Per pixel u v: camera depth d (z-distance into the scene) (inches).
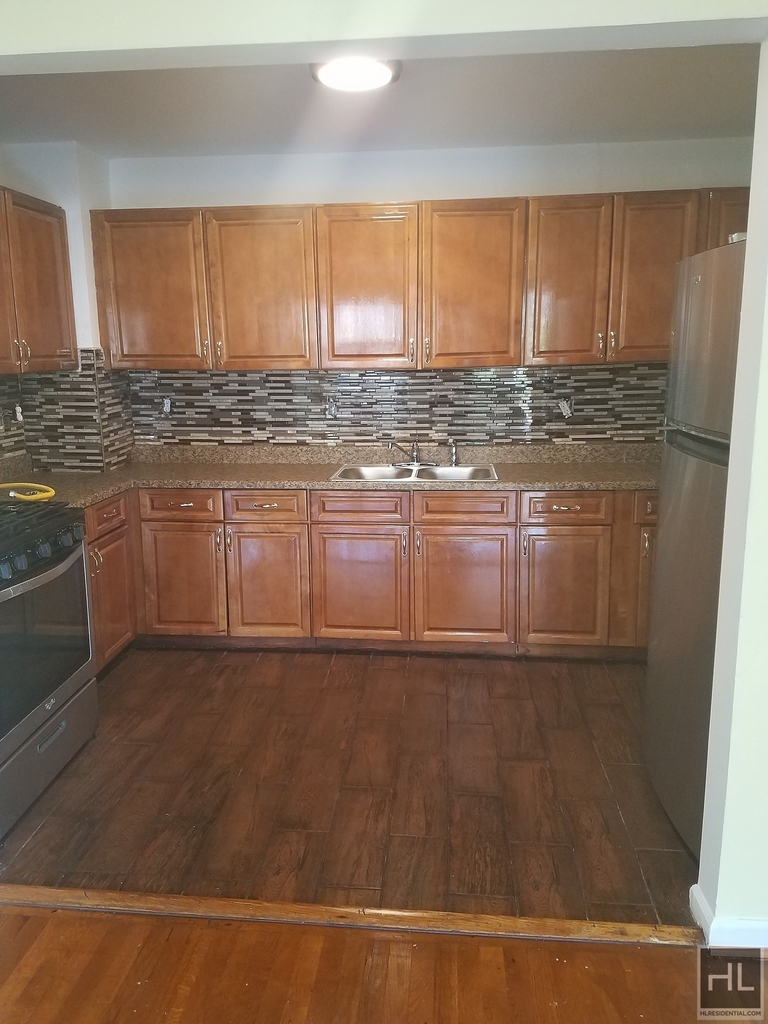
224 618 147.3
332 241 140.9
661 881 84.3
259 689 132.6
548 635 142.3
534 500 137.4
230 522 143.8
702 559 81.7
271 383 157.6
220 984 70.7
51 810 97.8
